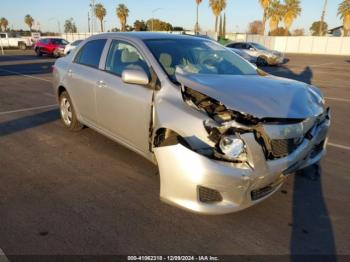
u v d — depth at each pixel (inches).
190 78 121.7
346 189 145.7
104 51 170.6
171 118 115.1
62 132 214.5
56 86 214.2
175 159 107.0
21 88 392.5
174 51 148.3
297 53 1690.5
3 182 145.5
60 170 158.6
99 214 121.6
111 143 194.4
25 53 1213.7
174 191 109.0
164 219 119.4
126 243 105.8
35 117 253.4
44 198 132.3
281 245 106.9
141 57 145.2
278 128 107.3
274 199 135.3
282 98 117.2
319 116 127.7
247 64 166.2
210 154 105.0
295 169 116.8
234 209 107.2
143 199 132.9
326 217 123.3
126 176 152.9
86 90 175.9
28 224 114.2
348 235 112.9
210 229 114.3
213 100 113.5
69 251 101.1
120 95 146.9
